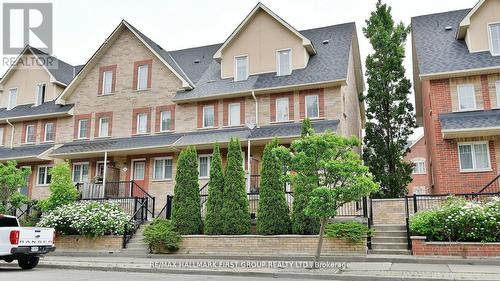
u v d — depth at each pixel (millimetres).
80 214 18281
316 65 22797
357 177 11539
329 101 21422
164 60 25062
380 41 22734
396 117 21797
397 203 17734
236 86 23109
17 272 12750
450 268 11797
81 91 26906
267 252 15617
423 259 13156
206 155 22781
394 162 21438
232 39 24422
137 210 19562
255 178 21094
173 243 16578
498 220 13469
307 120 16625
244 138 20625
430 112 21453
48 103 28406
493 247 13102
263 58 23719
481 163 18469
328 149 11883
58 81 28719
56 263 14383
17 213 22312
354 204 17844
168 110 24516
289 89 21906
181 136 23312
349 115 24031
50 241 14133
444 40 21672
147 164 23953
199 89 24062
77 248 18234
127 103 25562
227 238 16312
